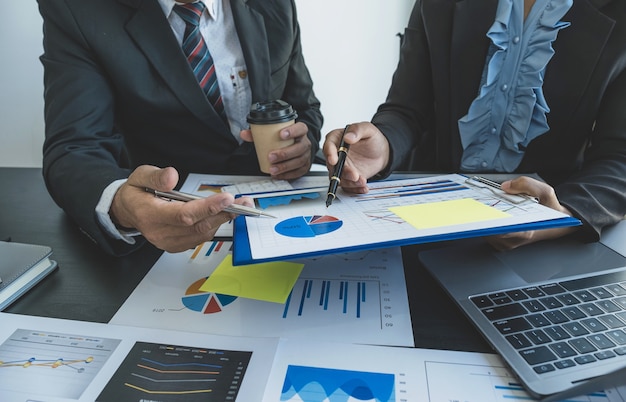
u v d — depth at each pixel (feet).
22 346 1.47
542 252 1.94
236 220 1.76
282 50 3.71
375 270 1.90
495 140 2.83
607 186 2.18
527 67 2.56
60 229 2.37
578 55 2.56
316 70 7.02
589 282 1.69
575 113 2.67
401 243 1.49
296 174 2.78
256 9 3.56
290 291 1.76
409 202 1.89
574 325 1.45
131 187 1.95
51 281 1.88
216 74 3.48
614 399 1.20
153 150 3.50
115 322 1.60
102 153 2.64
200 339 1.49
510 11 2.53
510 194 1.91
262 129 2.59
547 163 2.88
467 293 1.66
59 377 1.35
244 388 1.28
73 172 2.30
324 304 1.68
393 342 1.47
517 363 1.31
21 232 2.34
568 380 1.24
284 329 1.54
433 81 3.06
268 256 1.44
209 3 3.36
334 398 1.25
